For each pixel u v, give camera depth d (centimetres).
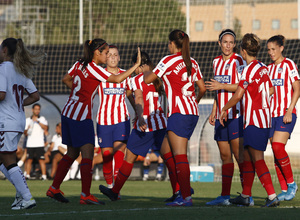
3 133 1944
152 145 2491
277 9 13875
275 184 4112
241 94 2050
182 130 2111
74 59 5478
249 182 2114
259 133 2053
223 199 2252
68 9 9469
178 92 2116
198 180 4647
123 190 3394
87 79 2203
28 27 9375
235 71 2303
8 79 1953
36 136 4709
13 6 10631
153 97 2439
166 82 2141
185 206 2114
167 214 1753
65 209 1980
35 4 9706
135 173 4938
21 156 4956
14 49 1988
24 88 2041
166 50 5381
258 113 2055
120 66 5369
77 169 4806
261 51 5175
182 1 8656
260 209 1903
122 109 2811
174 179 2427
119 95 2811
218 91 2305
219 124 2302
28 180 4641
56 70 5450
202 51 5275
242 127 2239
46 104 5166
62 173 2292
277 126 2555
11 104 1961
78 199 2525
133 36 9056
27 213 1831
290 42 5225
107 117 2802
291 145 5344
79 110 2214
